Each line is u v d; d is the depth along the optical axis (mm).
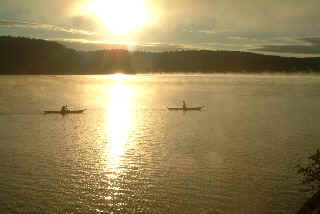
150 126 52594
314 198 21469
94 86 151625
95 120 58500
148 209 23219
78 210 23000
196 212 22828
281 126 52062
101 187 26406
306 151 36219
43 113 66125
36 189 25875
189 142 40781
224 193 25391
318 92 119875
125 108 76375
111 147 38156
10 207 23141
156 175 28906
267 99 96250
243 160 32844
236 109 74188
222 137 43938
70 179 27891
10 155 34469
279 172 29422
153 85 162250
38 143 40031
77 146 38594
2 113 65250
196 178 28203
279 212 22844
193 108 73312
